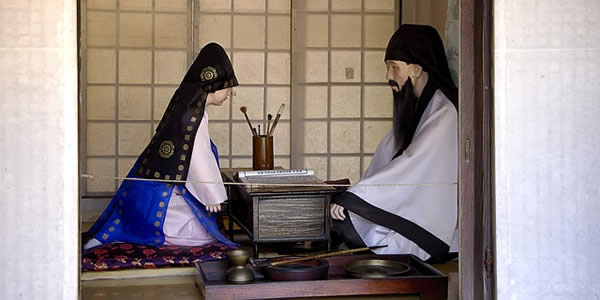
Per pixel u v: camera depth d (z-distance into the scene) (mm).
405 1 6098
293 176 4078
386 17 6105
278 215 3811
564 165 2600
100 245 4039
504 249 2600
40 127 2379
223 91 4156
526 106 2586
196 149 4012
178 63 5887
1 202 2379
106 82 5816
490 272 2621
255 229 3793
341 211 3900
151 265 3703
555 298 2619
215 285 3086
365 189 3873
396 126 4250
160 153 4035
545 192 2602
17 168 2379
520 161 2594
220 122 5992
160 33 5852
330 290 3164
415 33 4121
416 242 3877
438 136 3912
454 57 4195
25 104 2369
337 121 6105
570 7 2576
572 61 2586
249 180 4012
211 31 5926
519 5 2566
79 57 2395
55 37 2367
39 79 2369
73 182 2398
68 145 2391
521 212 2600
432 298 3227
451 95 4004
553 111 2590
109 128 5840
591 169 2605
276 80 6031
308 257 3502
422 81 4145
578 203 2609
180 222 4098
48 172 2391
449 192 3908
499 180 2590
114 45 5809
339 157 6121
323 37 6059
